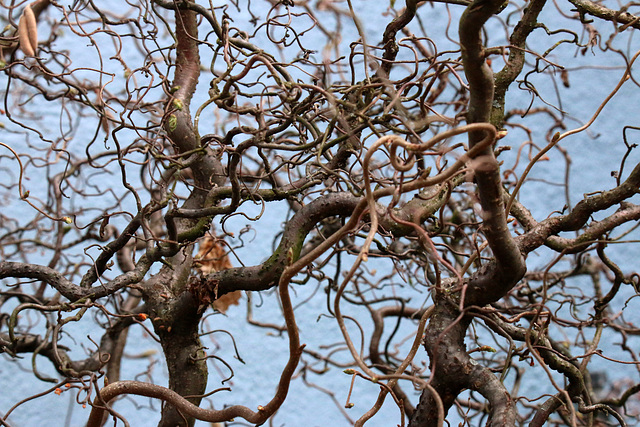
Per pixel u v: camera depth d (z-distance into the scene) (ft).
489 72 2.96
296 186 4.64
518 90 9.05
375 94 4.62
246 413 3.56
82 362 6.67
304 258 2.88
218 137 4.52
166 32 8.04
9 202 8.64
